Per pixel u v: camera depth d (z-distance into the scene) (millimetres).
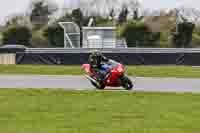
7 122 26344
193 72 73438
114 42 128750
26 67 82875
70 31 135125
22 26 168000
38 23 181250
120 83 48062
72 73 71938
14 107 33156
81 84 54531
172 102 36625
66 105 34344
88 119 27641
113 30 129250
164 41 158500
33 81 58219
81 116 28891
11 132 23078
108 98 39219
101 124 25781
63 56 93938
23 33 165125
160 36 158250
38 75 68625
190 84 54812
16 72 74500
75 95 41531
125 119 27781
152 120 27438
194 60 92375
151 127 24859
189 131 23688
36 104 34969
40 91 44688
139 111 31359
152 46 154250
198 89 48938
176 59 93062
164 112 30891
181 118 28188
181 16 165625
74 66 88125
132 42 148375
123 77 48031
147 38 152625
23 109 32062
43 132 23078
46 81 58188
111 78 47781
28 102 36250
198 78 63906
